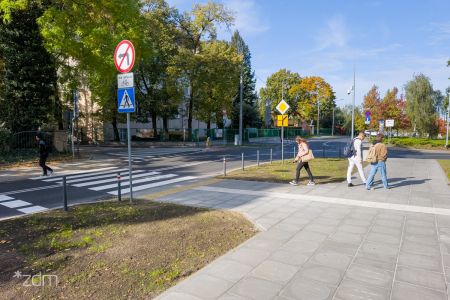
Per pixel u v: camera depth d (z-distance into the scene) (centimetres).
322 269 425
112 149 3128
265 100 7619
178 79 3309
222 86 3350
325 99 7538
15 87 2062
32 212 789
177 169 1608
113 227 600
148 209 743
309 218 671
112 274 406
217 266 431
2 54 2086
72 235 556
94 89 2267
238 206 779
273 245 511
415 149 3198
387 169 1484
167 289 370
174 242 521
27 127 2103
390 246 510
